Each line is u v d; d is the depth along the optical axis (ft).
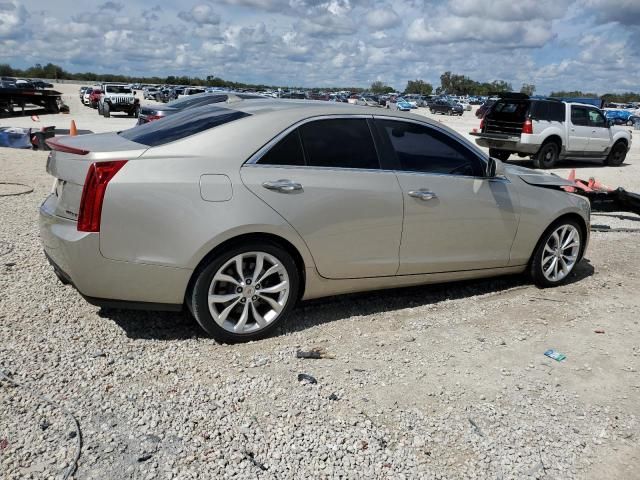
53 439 8.93
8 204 24.26
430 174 14.76
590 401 11.28
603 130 53.42
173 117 14.29
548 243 17.61
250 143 12.36
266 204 12.17
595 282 18.67
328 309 14.97
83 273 11.31
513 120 50.67
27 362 11.14
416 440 9.65
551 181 17.58
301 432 9.61
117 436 9.15
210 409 10.06
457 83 467.11
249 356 12.09
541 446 9.76
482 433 9.98
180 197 11.43
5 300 13.89
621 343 13.98
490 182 15.80
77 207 11.29
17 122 81.30
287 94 187.73
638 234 25.79
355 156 13.65
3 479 8.00
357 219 13.42
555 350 13.39
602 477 9.13
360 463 8.98
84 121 89.15
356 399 10.74
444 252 15.20
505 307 15.96
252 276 12.51
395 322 14.44
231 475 8.49
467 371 12.10
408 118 14.74
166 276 11.60
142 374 11.07
